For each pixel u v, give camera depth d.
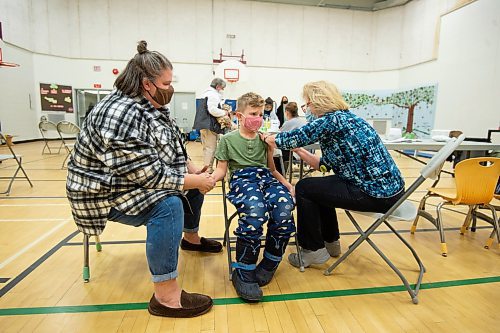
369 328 1.26
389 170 1.52
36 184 3.78
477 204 2.06
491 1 6.26
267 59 9.76
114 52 9.28
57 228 2.33
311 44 9.81
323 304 1.42
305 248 1.73
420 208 2.26
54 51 8.95
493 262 1.86
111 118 1.12
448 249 2.04
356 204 1.55
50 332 1.21
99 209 1.22
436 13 7.91
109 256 1.88
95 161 1.20
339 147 1.53
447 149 1.31
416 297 1.45
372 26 9.85
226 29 9.51
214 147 4.08
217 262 1.83
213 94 3.91
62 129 5.43
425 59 8.34
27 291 1.49
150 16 9.23
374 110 9.05
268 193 1.58
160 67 1.22
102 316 1.31
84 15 9.05
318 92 1.58
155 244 1.23
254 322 1.29
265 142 1.70
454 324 1.29
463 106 7.01
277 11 9.58
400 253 1.98
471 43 6.79
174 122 1.42
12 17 7.91
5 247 1.98
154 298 1.34
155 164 1.16
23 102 8.47
